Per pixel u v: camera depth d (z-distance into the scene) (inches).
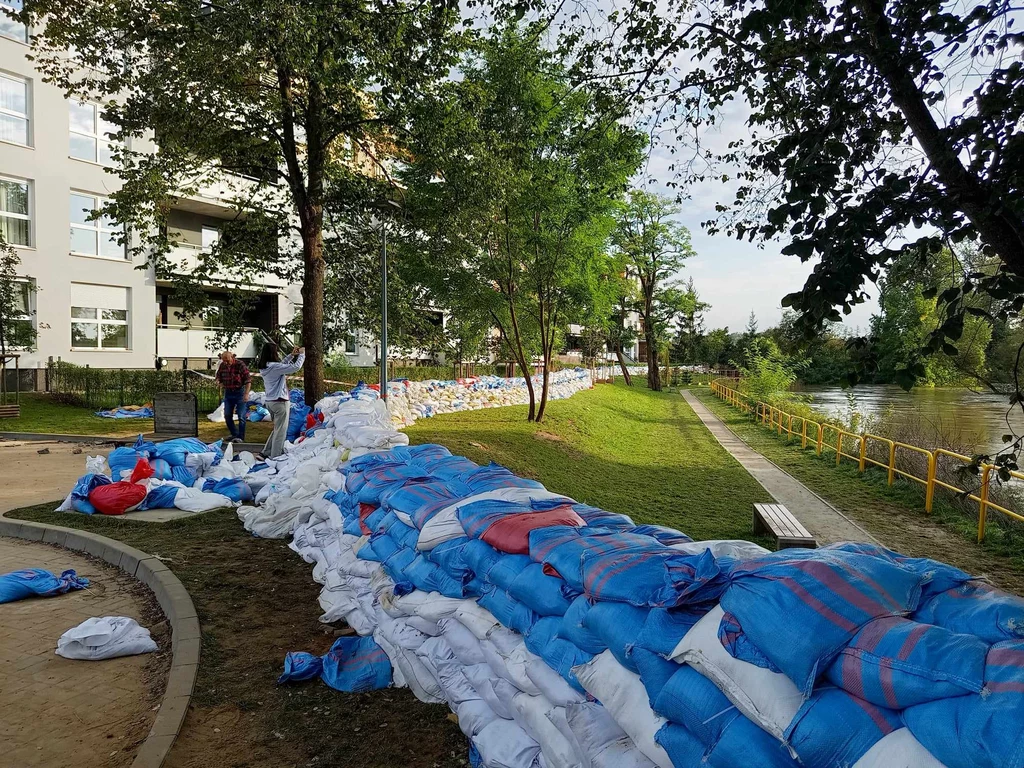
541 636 100.9
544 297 720.3
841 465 552.7
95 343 866.8
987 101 115.1
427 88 457.4
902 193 106.0
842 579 68.4
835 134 135.1
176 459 334.6
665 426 951.6
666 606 80.5
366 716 132.6
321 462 260.8
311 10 355.9
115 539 247.0
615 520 126.1
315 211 518.6
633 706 81.9
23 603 192.2
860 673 60.7
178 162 507.8
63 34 472.1
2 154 772.6
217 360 1033.5
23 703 135.8
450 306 685.3
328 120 497.0
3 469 407.2
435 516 139.5
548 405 848.9
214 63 404.2
